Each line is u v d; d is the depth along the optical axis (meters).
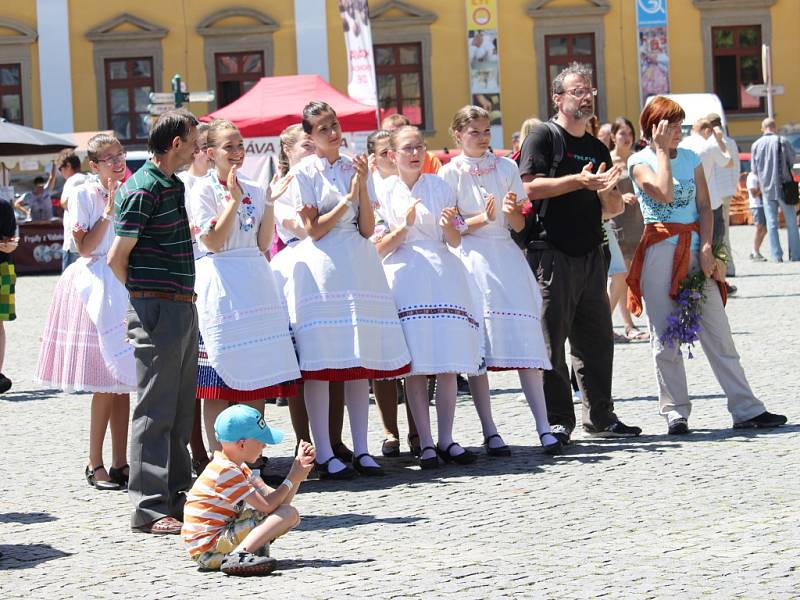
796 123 56.09
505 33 55.59
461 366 11.60
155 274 9.72
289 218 11.68
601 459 11.58
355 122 25.94
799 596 7.46
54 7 55.91
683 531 9.00
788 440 11.91
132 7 56.12
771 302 23.41
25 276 39.22
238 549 8.52
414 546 8.95
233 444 8.74
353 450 12.20
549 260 12.27
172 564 8.83
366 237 11.54
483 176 11.99
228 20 56.03
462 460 11.74
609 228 18.16
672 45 55.81
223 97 56.44
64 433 14.32
